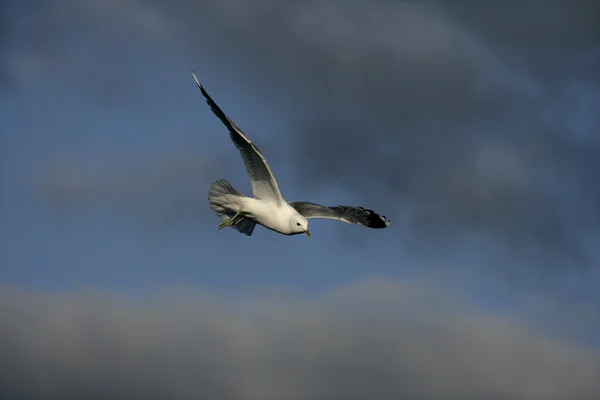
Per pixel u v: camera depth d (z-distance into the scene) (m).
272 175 17.12
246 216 17.95
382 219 21.00
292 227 17.61
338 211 20.61
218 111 16.39
